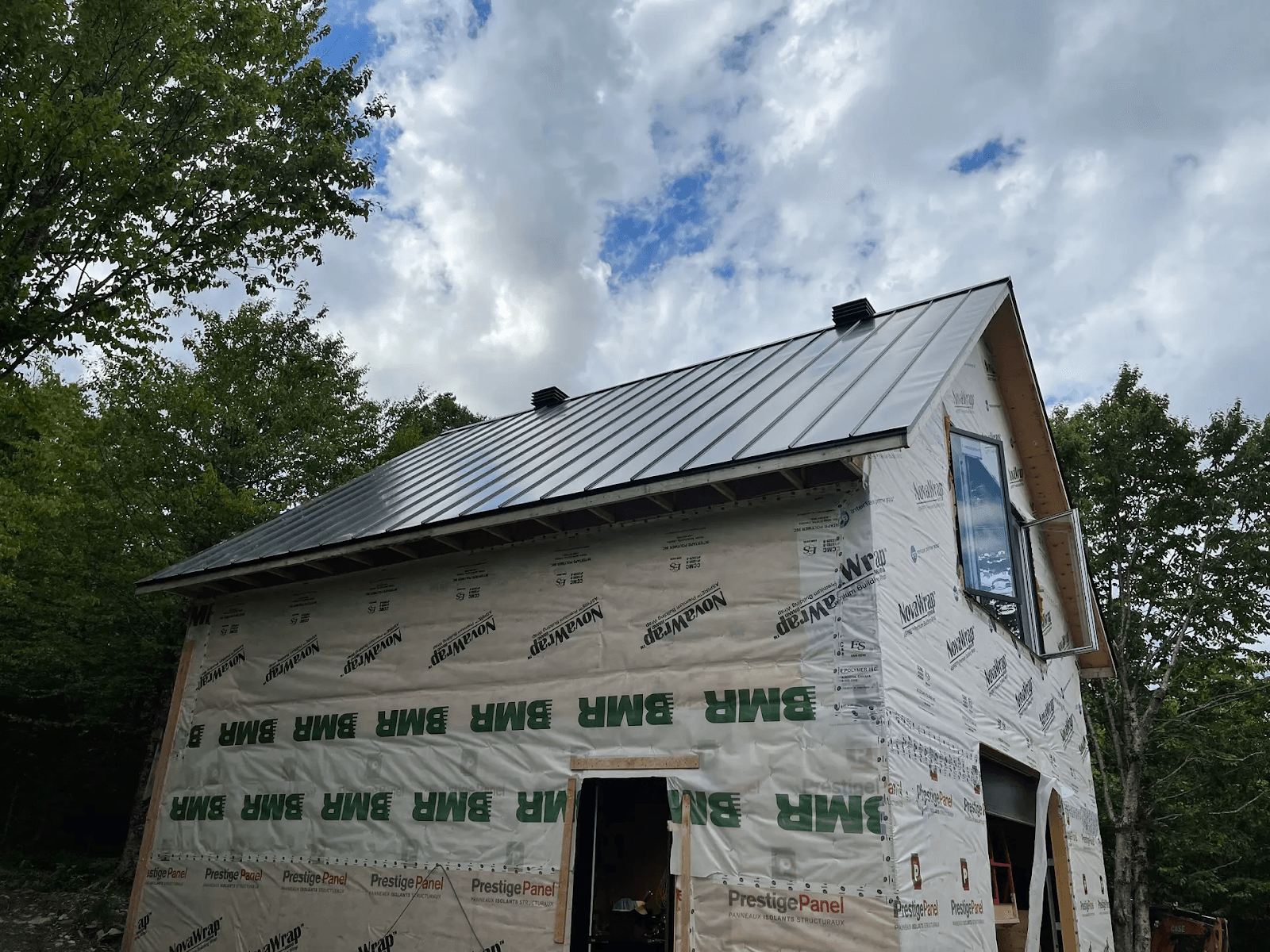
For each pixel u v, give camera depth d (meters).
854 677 6.48
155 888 9.88
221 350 17.59
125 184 8.11
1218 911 19.56
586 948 7.20
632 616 7.70
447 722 8.46
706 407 9.30
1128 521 19.11
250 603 10.71
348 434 19.17
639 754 7.17
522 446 11.38
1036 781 10.17
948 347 8.20
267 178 10.12
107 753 19.02
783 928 6.10
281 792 9.37
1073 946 9.85
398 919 7.98
